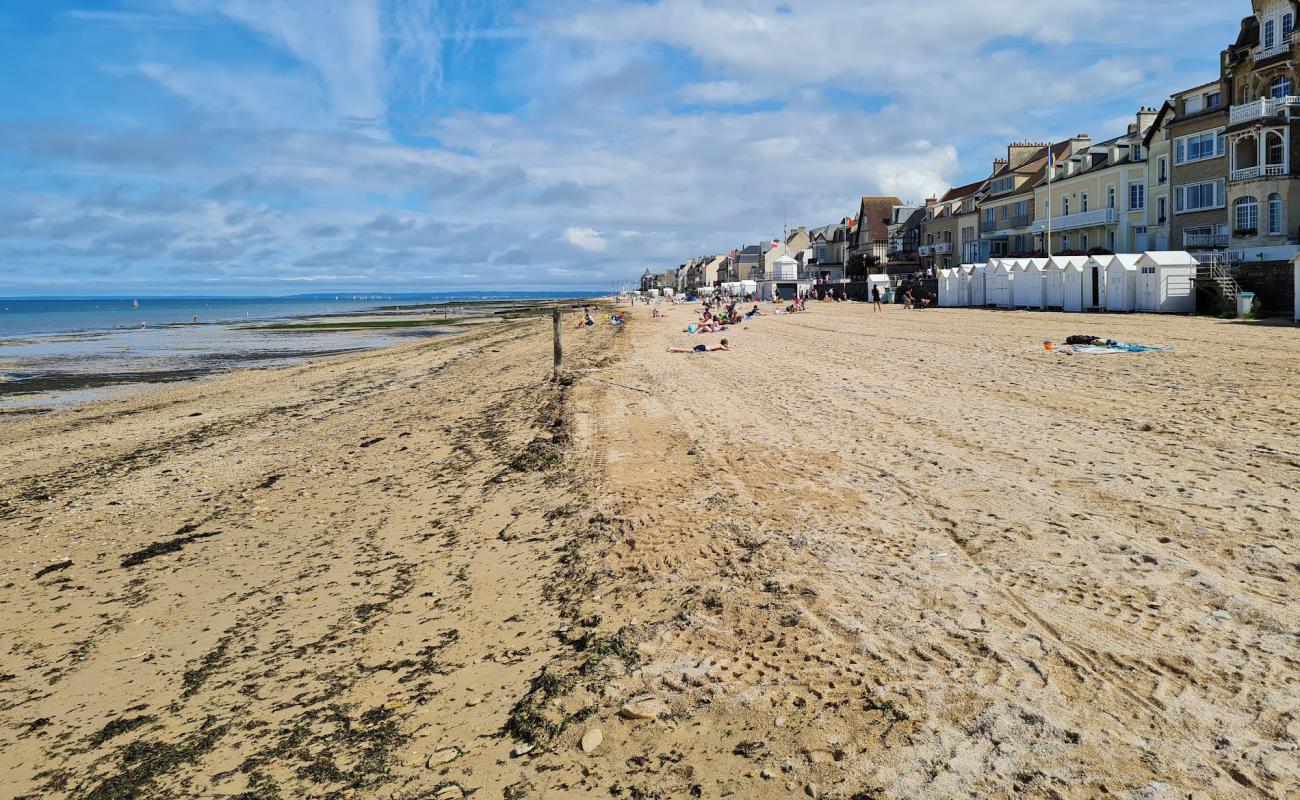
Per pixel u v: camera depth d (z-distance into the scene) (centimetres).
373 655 579
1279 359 1681
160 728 505
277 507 1051
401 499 1032
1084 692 430
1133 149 5138
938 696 438
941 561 633
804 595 589
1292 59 3759
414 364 3186
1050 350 2056
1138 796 346
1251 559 587
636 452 1130
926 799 356
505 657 550
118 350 4528
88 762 473
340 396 2248
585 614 602
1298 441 929
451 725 470
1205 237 4312
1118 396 1315
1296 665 439
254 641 629
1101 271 3803
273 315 10700
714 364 2236
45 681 591
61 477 1357
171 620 692
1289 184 3772
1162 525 671
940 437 1077
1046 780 362
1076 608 530
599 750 425
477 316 9069
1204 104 4341
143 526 1012
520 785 403
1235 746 375
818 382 1712
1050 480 830
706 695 465
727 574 646
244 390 2539
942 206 7969
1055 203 5931
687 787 385
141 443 1648
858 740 405
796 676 476
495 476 1096
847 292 7975
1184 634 484
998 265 4747
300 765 445
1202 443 945
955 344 2431
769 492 872
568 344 3622
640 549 726
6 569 874
